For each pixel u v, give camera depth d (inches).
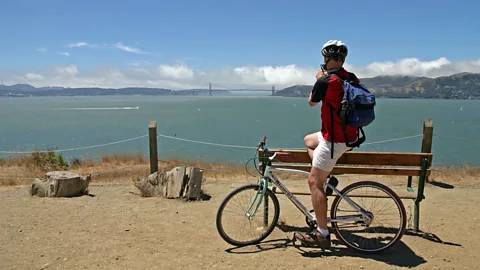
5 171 417.4
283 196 263.1
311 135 166.4
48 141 1222.3
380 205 211.0
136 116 2903.5
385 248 164.2
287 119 2496.3
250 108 4813.0
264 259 157.2
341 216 168.9
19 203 247.8
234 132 1534.2
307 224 191.6
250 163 527.8
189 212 226.2
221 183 324.8
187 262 154.6
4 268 149.6
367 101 143.5
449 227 195.5
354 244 168.1
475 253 163.3
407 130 1598.2
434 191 280.7
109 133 1518.2
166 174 271.0
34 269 149.0
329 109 148.8
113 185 316.5
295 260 156.3
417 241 175.9
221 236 171.9
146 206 240.5
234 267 149.9
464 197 261.0
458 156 848.3
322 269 147.7
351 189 166.6
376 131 1552.7
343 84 146.0
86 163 482.0
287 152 181.5
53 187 267.1
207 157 726.5
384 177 335.9
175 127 1808.6
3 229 194.4
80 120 2409.0
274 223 177.9
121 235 185.9
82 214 221.8
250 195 184.1
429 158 178.5
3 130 1675.7
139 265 152.3
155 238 181.8
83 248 169.3
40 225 201.2
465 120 2343.8
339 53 149.5
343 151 150.9
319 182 155.9
